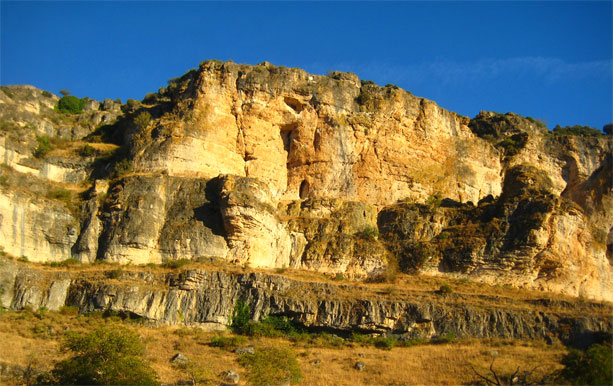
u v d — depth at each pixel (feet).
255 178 213.87
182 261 197.47
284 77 244.22
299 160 240.53
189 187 214.07
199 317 180.65
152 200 208.23
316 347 172.96
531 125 288.92
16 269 188.14
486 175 255.09
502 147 264.52
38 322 173.47
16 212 200.44
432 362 160.56
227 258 202.18
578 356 147.23
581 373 142.51
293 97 242.99
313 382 149.07
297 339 176.24
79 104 307.78
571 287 210.38
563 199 219.41
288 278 190.70
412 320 180.24
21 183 215.31
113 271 188.85
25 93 291.58
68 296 186.19
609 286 218.18
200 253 201.26
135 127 243.81
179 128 225.76
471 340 174.19
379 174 239.71
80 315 180.45
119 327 164.76
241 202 202.08
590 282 214.48
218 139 229.66
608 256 235.61
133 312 179.11
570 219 213.46
